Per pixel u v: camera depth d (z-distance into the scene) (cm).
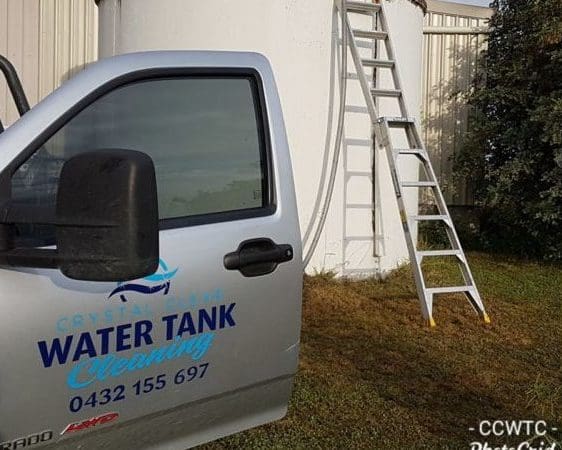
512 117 913
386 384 424
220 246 240
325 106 646
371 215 687
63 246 176
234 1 620
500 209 899
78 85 217
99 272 174
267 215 260
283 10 620
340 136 633
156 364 221
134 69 231
